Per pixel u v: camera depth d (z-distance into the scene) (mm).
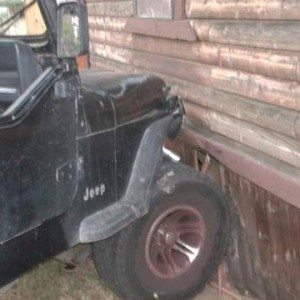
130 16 3018
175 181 2152
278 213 2084
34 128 1677
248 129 2107
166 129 2180
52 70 1725
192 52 2432
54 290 2451
